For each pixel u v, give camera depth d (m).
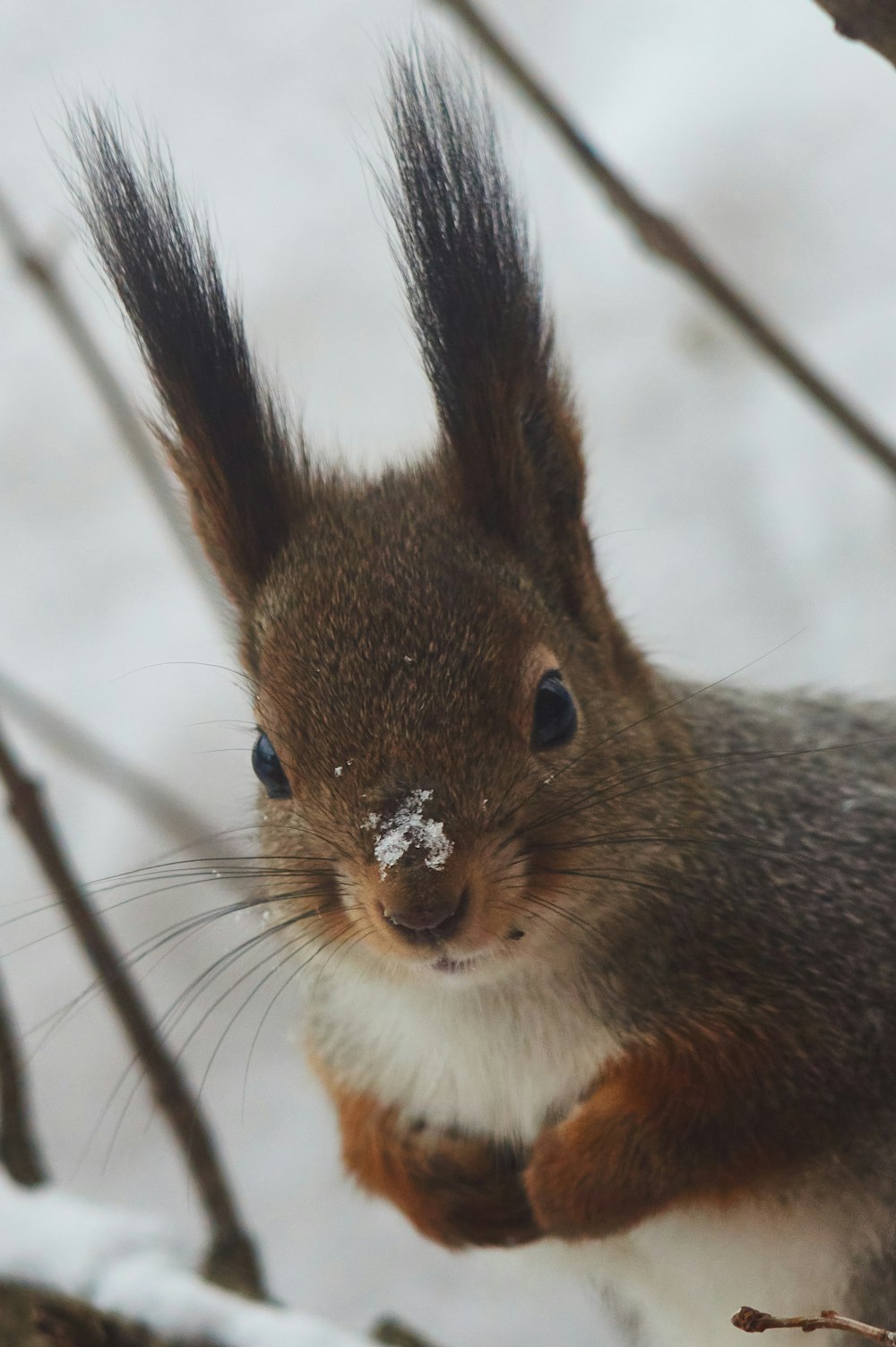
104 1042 2.65
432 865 2.28
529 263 2.32
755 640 2.74
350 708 2.29
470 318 2.31
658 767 2.31
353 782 2.29
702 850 2.32
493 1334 2.46
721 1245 2.33
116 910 2.71
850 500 2.90
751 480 2.97
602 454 3.07
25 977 2.74
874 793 2.34
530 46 3.71
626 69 3.60
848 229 3.19
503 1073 2.33
